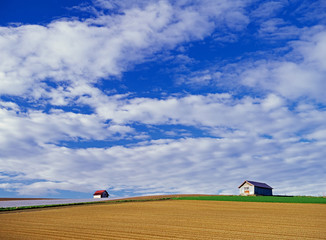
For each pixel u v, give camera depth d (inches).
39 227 758.5
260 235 630.5
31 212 1245.1
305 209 1240.2
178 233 656.4
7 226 781.9
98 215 1080.8
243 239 586.6
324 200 1700.3
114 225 789.9
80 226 774.5
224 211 1194.6
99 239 586.9
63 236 620.1
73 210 1328.7
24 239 584.4
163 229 714.2
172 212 1170.6
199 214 1083.3
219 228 730.2
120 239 587.2
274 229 711.7
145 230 698.8
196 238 597.0
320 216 990.4
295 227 745.0
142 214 1102.4
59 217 1019.9
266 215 1029.2
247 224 802.2
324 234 642.2
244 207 1371.8
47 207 1577.3
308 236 618.8
